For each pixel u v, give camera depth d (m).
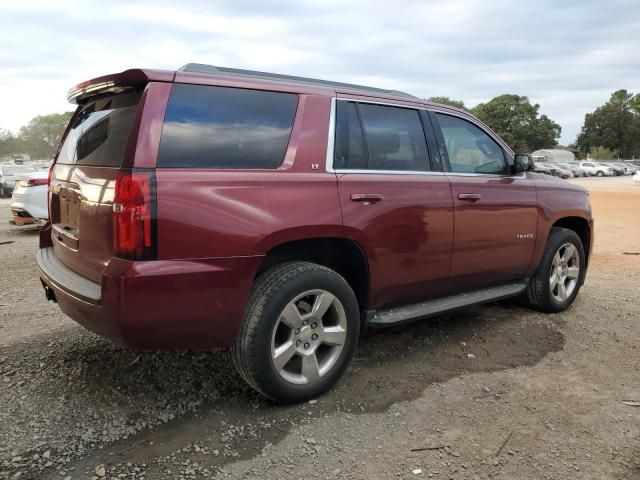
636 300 5.57
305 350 3.18
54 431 2.84
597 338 4.42
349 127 3.48
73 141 3.54
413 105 3.94
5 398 3.16
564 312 5.11
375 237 3.44
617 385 3.55
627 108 107.44
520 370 3.77
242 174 2.92
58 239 3.47
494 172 4.50
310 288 3.12
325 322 3.36
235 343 2.97
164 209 2.63
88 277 2.95
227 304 2.83
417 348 4.12
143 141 2.66
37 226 11.29
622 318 4.95
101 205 2.74
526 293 5.03
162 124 2.74
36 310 4.90
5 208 15.55
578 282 5.28
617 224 12.75
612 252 8.66
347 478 2.52
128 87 2.91
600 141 103.31
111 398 3.19
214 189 2.78
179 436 2.84
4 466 2.54
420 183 3.74
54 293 3.21
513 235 4.44
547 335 4.46
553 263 4.97
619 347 4.23
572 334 4.51
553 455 2.73
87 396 3.21
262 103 3.14
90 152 3.13
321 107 3.36
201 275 2.72
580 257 5.23
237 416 3.05
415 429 2.96
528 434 2.93
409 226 3.63
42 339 4.11
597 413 3.17
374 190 3.44
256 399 3.23
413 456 2.71
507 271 4.51
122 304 2.57
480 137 4.43
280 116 3.19
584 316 5.00
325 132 3.33
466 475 2.56
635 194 26.30
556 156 85.62
